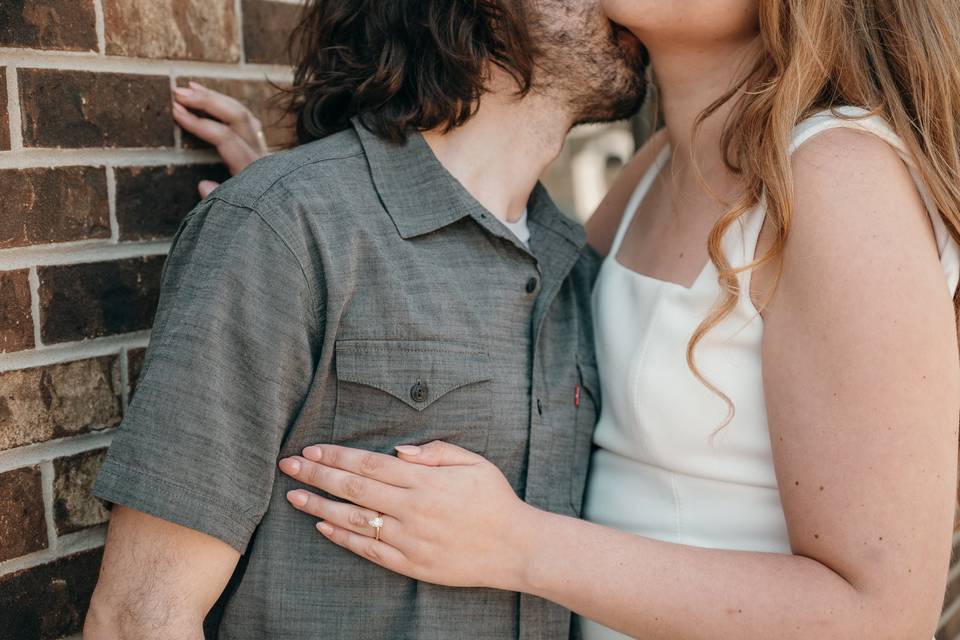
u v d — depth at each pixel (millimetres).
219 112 1382
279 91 1493
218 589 1037
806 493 1048
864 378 1015
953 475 1039
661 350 1238
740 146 1195
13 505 1138
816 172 1082
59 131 1184
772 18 1138
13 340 1137
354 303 1100
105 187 1243
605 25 1246
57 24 1177
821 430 1038
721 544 1194
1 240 1120
